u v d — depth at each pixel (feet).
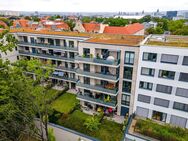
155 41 109.81
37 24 309.63
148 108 108.88
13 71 86.38
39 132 101.14
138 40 120.67
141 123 102.47
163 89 100.73
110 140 96.32
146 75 102.73
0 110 77.82
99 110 121.08
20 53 169.07
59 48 148.15
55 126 102.94
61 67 154.10
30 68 89.04
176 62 92.84
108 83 117.60
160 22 451.12
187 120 99.09
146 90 105.50
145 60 100.37
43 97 94.79
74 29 300.81
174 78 95.71
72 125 105.60
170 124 104.37
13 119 86.07
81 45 117.50
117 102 117.80
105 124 110.01
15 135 90.94
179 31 280.10
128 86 111.34
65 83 161.68
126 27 269.64
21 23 342.64
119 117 118.11
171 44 100.83
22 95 86.79
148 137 94.53
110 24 404.16
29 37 161.58
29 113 91.66
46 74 92.84
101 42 113.91
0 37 89.56
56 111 120.26
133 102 112.78
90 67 117.50
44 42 158.51
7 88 80.79
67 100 139.74
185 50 88.84
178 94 97.45
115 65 105.40
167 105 102.47
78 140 96.27
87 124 103.24
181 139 88.53
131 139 96.78
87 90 125.70
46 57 156.46
